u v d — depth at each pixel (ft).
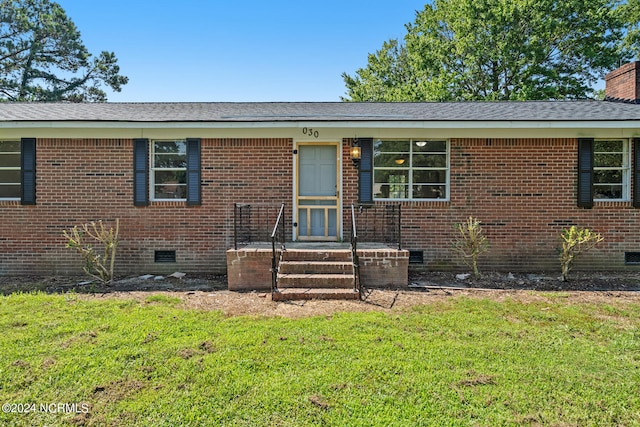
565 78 68.03
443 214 26.89
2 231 26.58
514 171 26.73
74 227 25.27
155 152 27.09
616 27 64.49
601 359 12.32
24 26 79.82
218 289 22.09
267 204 27.02
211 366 11.65
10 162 26.86
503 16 62.95
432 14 80.12
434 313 16.99
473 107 31.68
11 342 13.34
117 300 19.04
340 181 27.04
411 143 27.17
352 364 11.79
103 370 11.36
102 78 91.20
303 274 21.62
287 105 34.60
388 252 22.58
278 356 12.37
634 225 26.55
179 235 26.86
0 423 8.85
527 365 11.84
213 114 28.63
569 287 22.27
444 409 9.49
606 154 26.86
